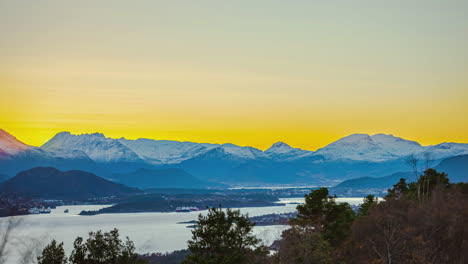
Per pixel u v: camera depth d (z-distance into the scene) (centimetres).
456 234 7331
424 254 6519
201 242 5653
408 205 9388
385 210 8606
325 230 7769
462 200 9294
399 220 7962
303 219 7544
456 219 7712
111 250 5166
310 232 6425
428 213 7906
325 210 7950
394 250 6544
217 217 5706
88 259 5097
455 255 6919
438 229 7281
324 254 6084
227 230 5622
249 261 5641
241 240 5722
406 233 7138
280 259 5909
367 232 7919
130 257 5262
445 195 9800
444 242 7225
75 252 5144
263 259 5856
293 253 5956
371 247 7288
